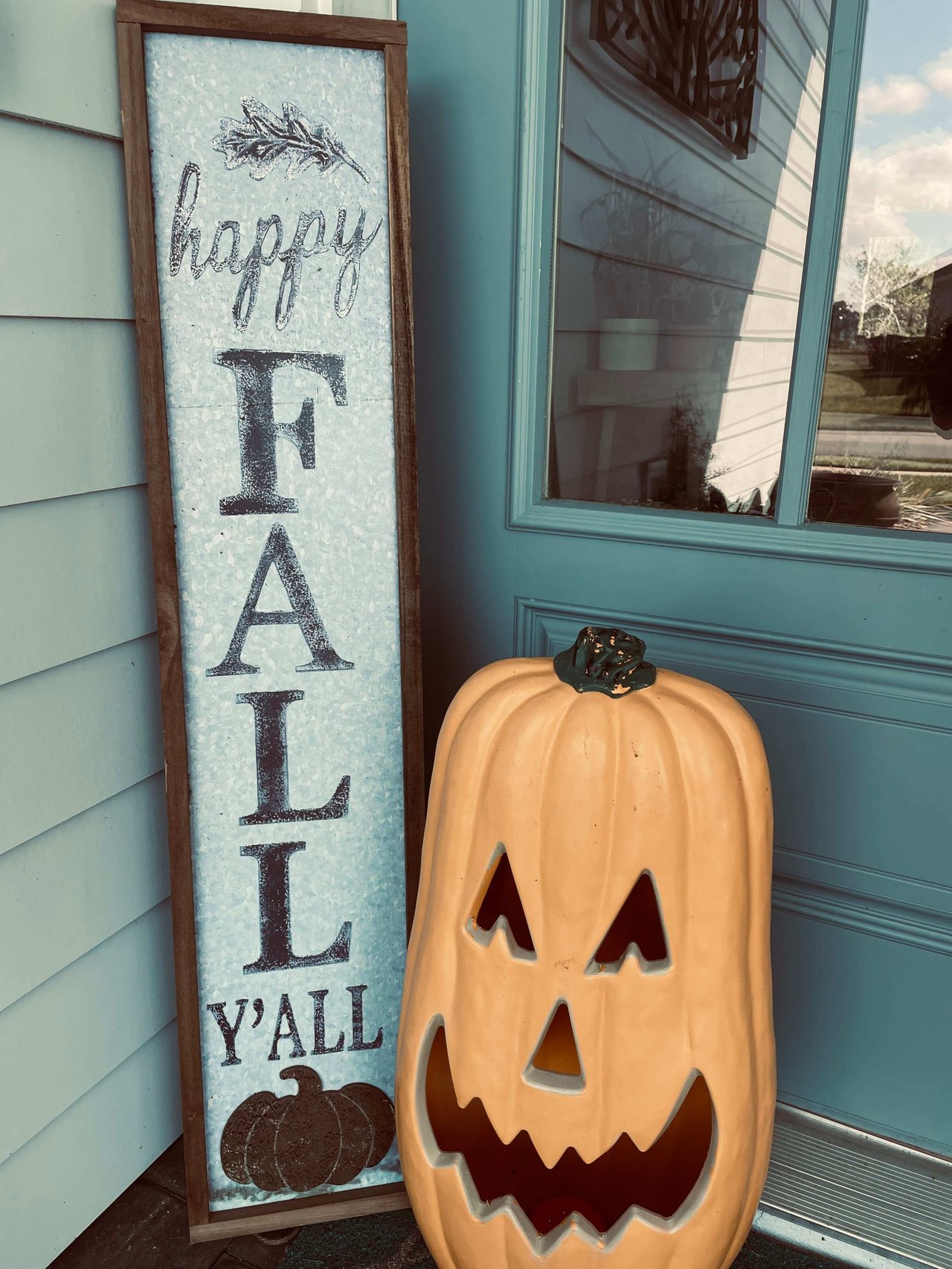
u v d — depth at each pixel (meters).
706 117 1.12
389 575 1.14
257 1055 1.22
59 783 1.11
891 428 1.13
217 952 1.18
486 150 1.24
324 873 1.20
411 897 1.22
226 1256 1.21
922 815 1.22
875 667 1.19
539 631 1.40
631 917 1.10
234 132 1.00
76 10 0.96
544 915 0.92
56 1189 1.19
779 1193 1.28
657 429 1.26
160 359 1.02
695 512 1.27
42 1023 1.14
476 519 1.40
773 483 1.20
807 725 1.26
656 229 1.19
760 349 1.17
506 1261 1.00
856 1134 1.38
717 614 1.26
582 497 1.34
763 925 0.97
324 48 1.00
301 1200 1.26
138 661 1.21
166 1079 1.36
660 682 0.98
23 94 0.92
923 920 1.26
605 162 1.20
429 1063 1.12
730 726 0.94
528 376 1.29
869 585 1.16
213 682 1.11
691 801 0.90
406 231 1.05
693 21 1.08
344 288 1.06
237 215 1.02
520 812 0.92
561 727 0.92
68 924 1.15
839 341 1.13
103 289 1.06
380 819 1.20
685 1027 0.92
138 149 0.97
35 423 1.00
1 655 1.01
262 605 1.11
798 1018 1.38
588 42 1.17
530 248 1.24
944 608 1.13
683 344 1.22
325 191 1.03
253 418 1.06
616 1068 0.93
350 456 1.10
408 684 1.16
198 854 1.15
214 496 1.07
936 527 1.14
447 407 1.37
